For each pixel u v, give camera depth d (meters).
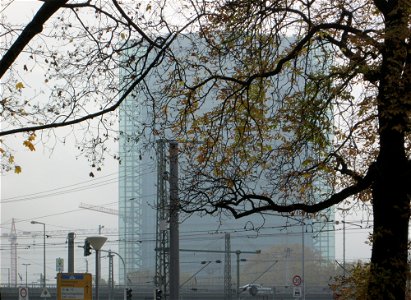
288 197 18.95
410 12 15.17
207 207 19.42
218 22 16.75
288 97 17.72
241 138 18.19
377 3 16.38
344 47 16.84
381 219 16.33
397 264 16.12
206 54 17.38
